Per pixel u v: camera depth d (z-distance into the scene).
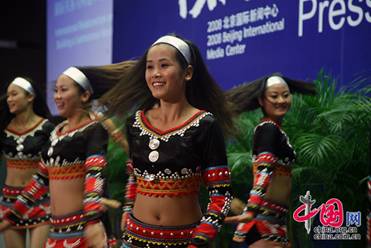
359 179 10.17
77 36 18.66
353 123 10.02
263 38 13.54
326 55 12.33
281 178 9.34
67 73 8.59
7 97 11.18
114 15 17.30
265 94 9.50
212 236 6.33
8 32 23.02
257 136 9.20
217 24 14.57
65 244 8.39
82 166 8.39
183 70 6.52
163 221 6.48
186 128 6.45
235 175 10.80
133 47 16.78
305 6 12.73
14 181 11.20
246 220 8.77
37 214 10.73
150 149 6.50
